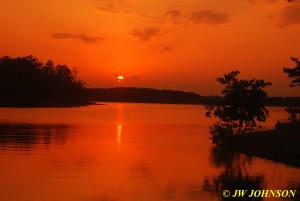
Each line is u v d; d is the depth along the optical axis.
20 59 138.00
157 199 15.09
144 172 19.92
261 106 33.44
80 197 15.08
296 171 21.11
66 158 23.09
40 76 134.62
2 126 45.19
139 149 28.42
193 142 34.12
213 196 15.76
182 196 15.60
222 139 32.50
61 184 16.84
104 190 16.12
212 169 21.38
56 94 144.75
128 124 55.25
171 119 72.56
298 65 24.33
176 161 23.59
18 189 15.91
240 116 33.19
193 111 125.19
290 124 38.03
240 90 33.31
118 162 22.44
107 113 90.44
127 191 16.09
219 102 33.69
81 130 42.34
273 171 21.09
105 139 34.19
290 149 28.52
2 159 22.27
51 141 31.22
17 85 126.00
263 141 32.19
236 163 23.50
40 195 15.17
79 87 173.38
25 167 20.06
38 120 57.00
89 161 22.36
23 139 32.12
